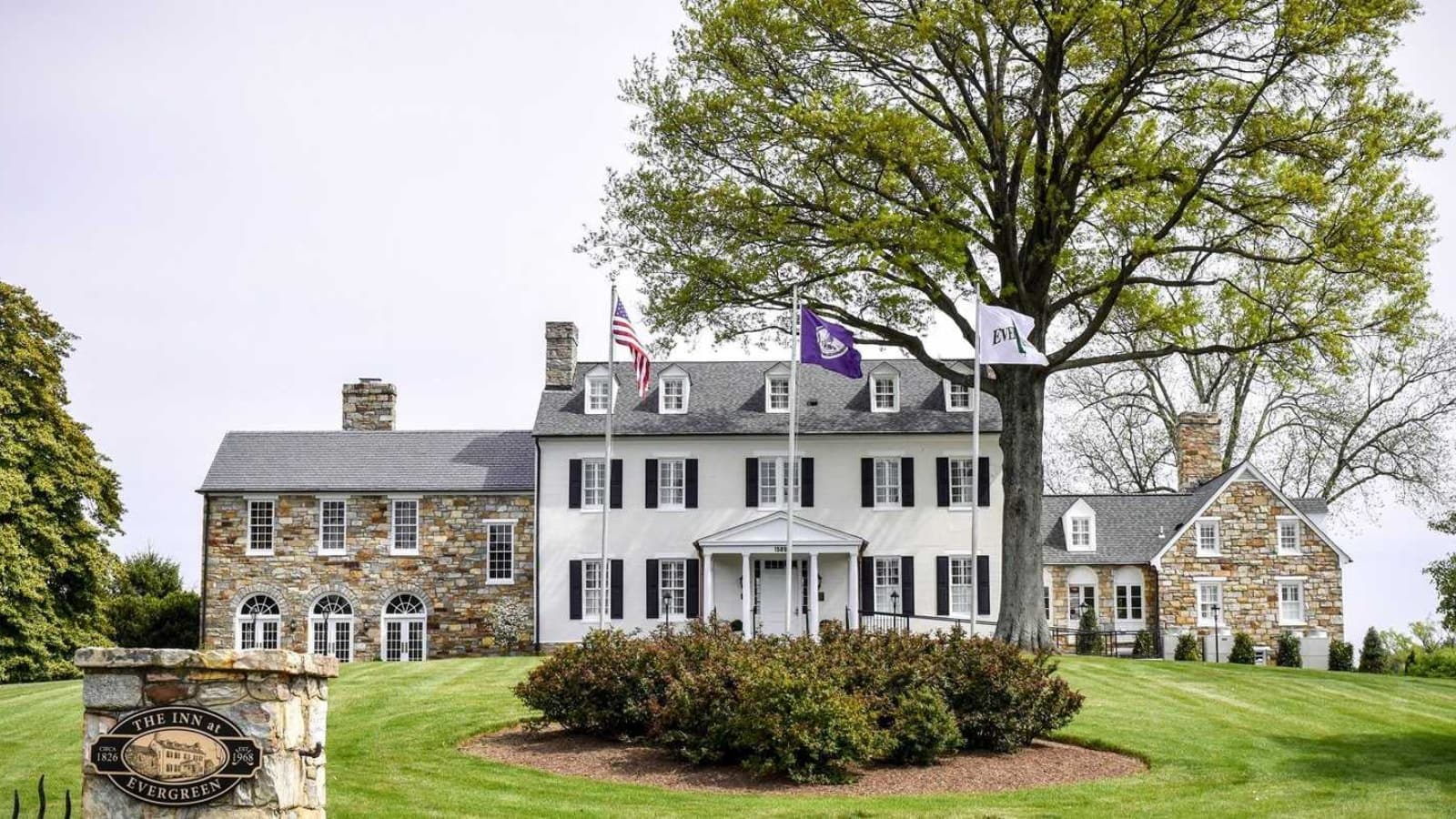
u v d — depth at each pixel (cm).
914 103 3130
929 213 3083
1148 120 3155
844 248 3162
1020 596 3222
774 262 3188
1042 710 1991
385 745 1966
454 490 4431
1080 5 2825
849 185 3123
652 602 4328
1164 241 3231
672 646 2033
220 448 4588
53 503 3919
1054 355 3228
